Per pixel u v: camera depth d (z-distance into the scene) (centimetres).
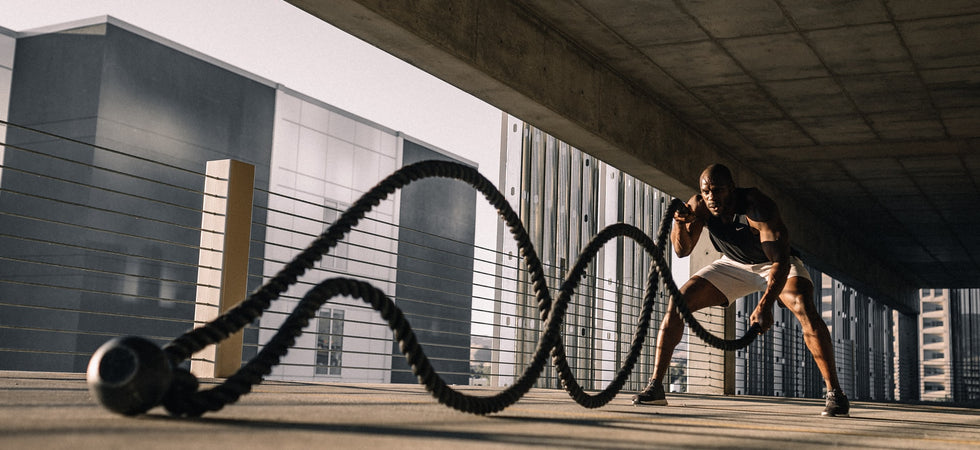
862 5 575
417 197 1980
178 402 154
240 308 168
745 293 393
